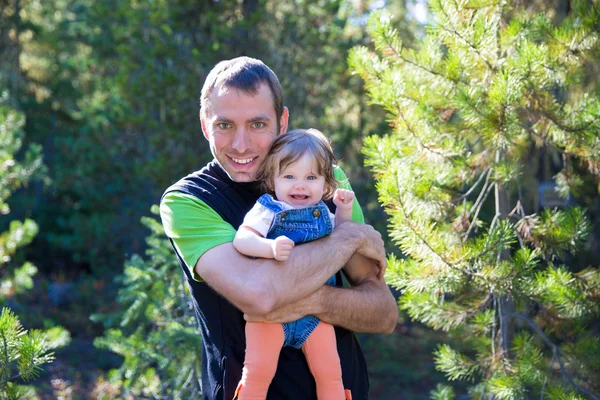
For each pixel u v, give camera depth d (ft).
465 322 12.96
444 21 11.97
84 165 38.09
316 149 7.63
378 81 12.70
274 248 6.90
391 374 32.04
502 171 12.26
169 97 29.27
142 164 32.09
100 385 20.76
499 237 11.50
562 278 12.10
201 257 7.21
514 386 12.16
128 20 32.45
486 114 11.28
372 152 12.09
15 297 37.91
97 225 38.29
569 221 12.29
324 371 7.31
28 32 49.24
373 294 7.68
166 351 16.37
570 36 11.68
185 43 29.86
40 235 50.83
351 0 37.32
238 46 30.01
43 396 27.04
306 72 30.91
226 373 7.32
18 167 21.13
